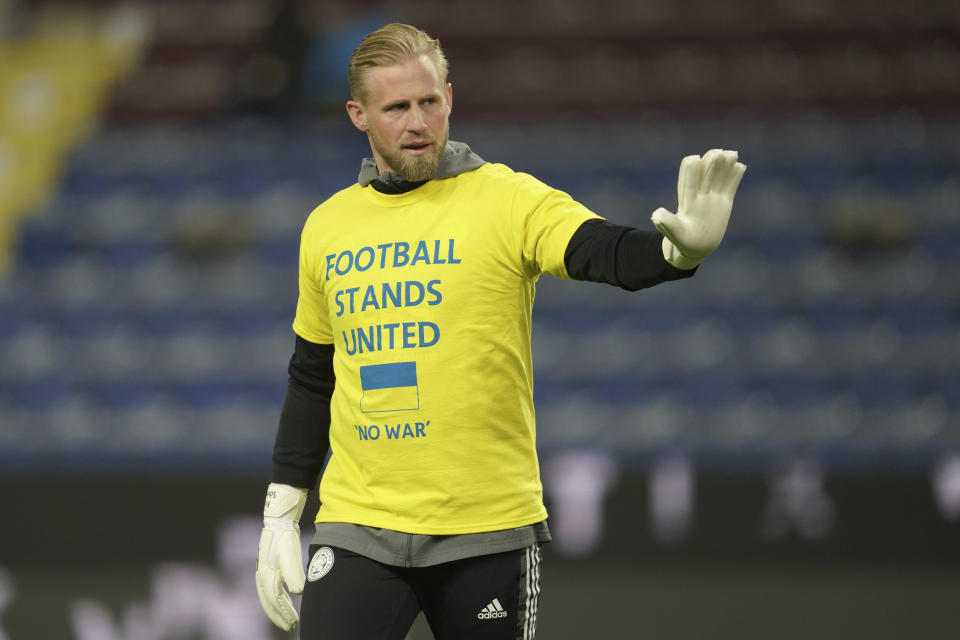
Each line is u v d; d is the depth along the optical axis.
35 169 35.72
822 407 25.12
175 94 37.88
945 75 35.47
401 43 8.54
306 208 31.66
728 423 24.80
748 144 31.70
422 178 8.70
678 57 36.94
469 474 8.55
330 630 8.74
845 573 16.83
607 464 17.41
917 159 31.05
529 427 8.86
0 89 38.56
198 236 31.08
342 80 32.88
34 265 31.89
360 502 8.80
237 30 39.56
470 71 36.94
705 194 7.30
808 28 36.78
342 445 9.02
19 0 40.66
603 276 7.84
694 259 7.30
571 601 17.20
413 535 8.59
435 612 8.82
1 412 27.59
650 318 27.53
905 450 23.05
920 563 16.72
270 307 29.33
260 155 33.12
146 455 25.16
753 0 37.78
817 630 16.77
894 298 27.48
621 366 26.41
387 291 8.62
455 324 8.48
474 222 8.55
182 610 17.72
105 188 33.69
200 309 29.53
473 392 8.51
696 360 26.38
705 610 16.97
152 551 17.89
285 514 9.76
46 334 29.48
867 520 16.89
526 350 8.80
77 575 17.98
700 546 17.11
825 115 34.81
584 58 37.25
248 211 31.72
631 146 32.00
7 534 18.16
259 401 27.23
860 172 30.88
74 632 17.88
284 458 9.78
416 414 8.54
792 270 28.45
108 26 40.25
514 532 8.66
